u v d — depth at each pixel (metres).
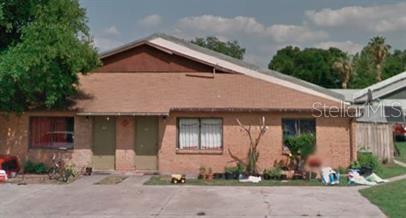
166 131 17.91
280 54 76.00
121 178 16.36
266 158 17.59
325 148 17.59
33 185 14.84
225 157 17.73
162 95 18.94
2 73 15.03
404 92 33.31
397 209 10.79
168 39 22.06
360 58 70.44
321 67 69.12
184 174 17.16
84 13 17.16
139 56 21.80
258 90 19.75
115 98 18.62
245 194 13.05
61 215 10.48
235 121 17.81
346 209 10.87
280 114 17.69
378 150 21.08
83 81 20.61
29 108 17.61
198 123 18.06
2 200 12.32
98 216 10.36
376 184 14.77
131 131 18.03
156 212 10.71
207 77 21.27
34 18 16.53
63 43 15.64
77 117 17.97
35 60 15.07
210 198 12.45
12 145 18.00
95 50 17.61
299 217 10.09
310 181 15.55
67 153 17.89
